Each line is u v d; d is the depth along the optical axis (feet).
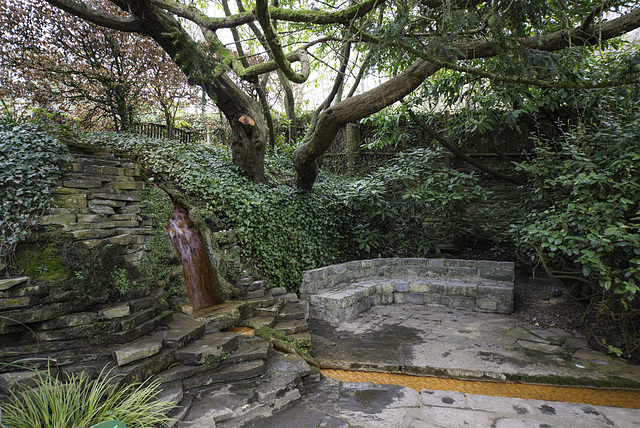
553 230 13.76
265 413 8.33
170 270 13.10
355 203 22.08
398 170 21.81
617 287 11.60
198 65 13.21
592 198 12.66
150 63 26.61
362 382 10.28
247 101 20.04
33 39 23.66
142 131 28.22
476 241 25.57
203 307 13.43
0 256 8.84
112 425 5.49
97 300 9.77
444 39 10.62
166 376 8.48
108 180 13.08
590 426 8.05
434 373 11.06
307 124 35.94
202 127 38.65
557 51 15.87
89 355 8.25
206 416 7.61
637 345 11.73
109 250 11.14
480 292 17.46
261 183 20.57
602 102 15.69
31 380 7.31
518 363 11.35
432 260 20.35
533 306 17.31
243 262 16.52
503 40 10.31
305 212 20.57
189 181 17.52
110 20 15.81
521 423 8.15
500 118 21.09
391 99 16.20
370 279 20.17
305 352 11.77
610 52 18.34
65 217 10.84
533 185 17.94
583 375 10.49
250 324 12.58
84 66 24.59
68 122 23.47
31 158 11.15
